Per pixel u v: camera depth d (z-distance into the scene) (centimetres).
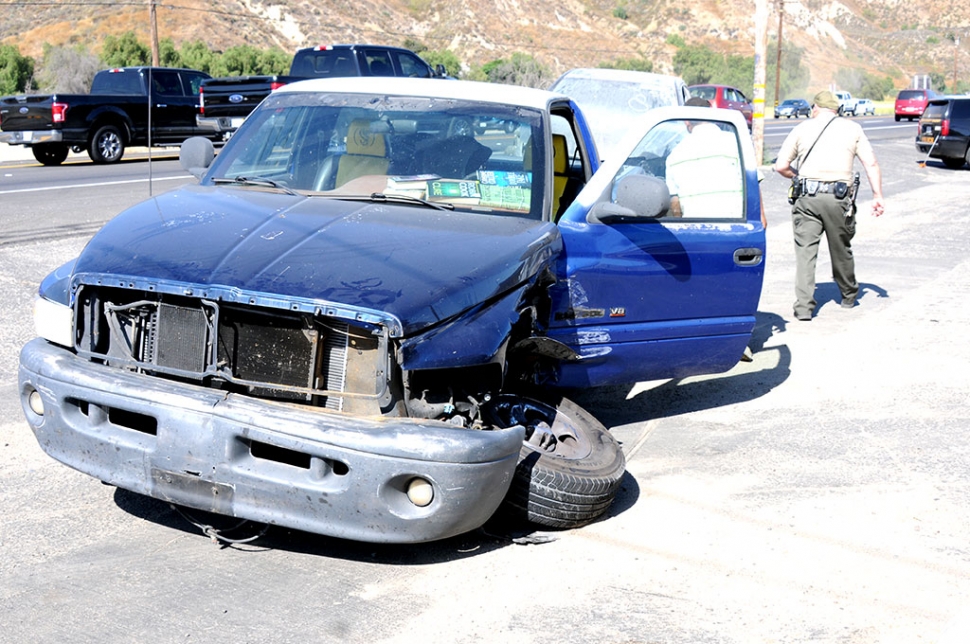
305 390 389
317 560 422
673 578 421
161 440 387
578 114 617
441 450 370
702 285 553
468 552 437
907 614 397
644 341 542
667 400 678
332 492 374
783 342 834
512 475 399
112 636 359
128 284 401
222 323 396
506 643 366
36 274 962
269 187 508
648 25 14462
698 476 539
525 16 12631
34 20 9138
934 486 532
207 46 8588
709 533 466
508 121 523
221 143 2166
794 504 504
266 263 404
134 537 437
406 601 393
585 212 516
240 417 377
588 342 521
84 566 409
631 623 383
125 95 2194
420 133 520
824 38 17475
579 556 438
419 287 394
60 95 2066
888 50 18925
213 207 469
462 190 496
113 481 404
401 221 457
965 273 1127
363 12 10762
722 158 571
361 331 388
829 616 394
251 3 9725
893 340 838
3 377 655
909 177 2241
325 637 364
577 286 509
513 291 430
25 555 417
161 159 2303
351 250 418
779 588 415
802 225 896
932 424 632
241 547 429
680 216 555
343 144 518
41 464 516
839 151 878
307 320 389
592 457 466
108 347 422
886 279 1095
